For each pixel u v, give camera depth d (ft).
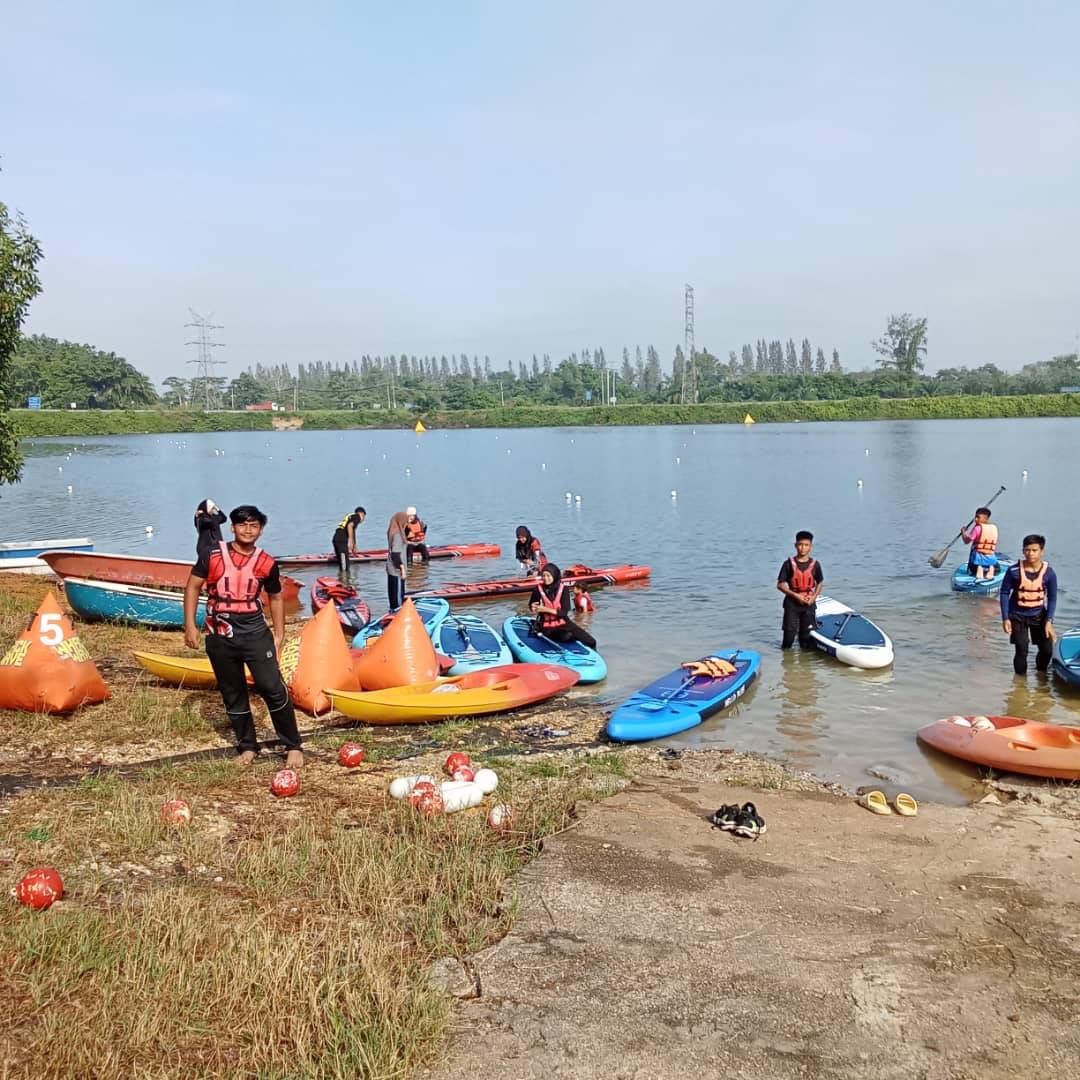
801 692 38.09
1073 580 60.03
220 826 21.86
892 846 21.99
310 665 33.30
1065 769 27.25
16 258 54.49
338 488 141.69
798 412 378.53
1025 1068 13.56
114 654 40.75
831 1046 14.05
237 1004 14.37
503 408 458.09
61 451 262.06
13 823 21.33
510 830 22.15
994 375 502.38
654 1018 14.74
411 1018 14.11
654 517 98.53
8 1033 13.47
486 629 45.50
